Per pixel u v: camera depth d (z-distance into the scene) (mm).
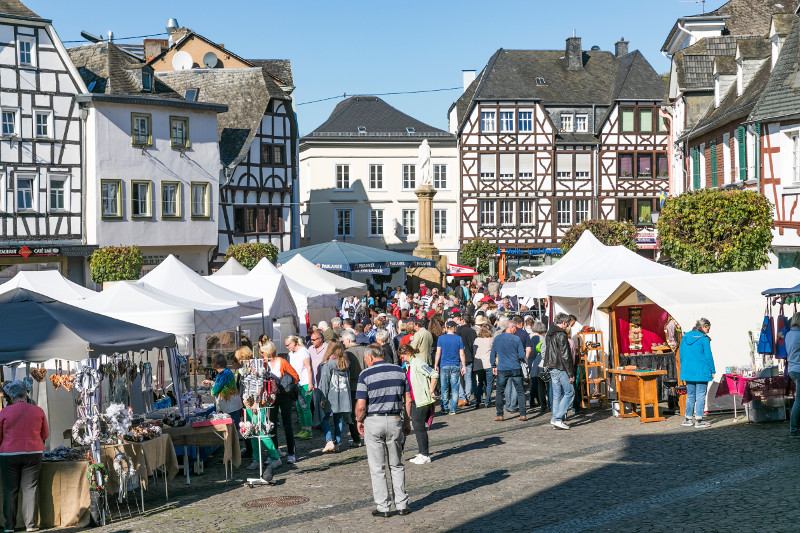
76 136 38750
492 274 56562
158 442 11484
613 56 61562
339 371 14312
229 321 17125
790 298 15891
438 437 15250
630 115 56688
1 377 12867
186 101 41906
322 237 57125
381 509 9891
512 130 56531
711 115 32531
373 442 9977
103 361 12688
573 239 43469
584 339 17250
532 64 60312
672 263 31672
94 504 10297
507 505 10031
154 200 40906
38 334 10781
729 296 16078
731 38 35344
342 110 59375
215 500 11305
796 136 25188
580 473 11492
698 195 23016
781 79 25969
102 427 10766
